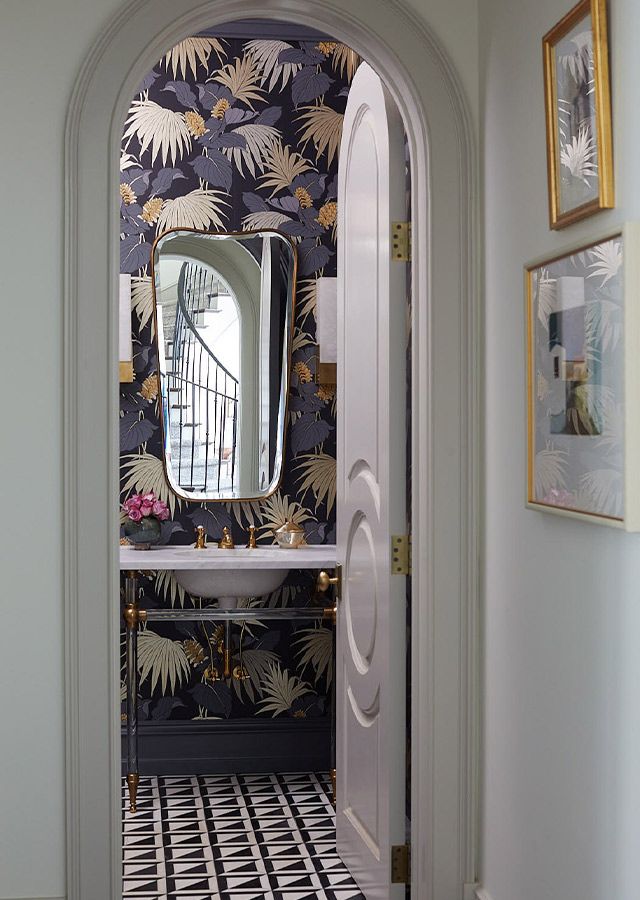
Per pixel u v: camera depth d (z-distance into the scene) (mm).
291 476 4402
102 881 2680
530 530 2354
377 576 3012
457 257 2754
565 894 2146
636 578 1817
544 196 2248
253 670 4371
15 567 2648
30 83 2643
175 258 4328
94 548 2666
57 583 2664
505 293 2527
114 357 2670
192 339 4344
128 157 4293
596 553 1986
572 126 2037
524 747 2400
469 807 2770
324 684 4398
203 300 4348
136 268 4309
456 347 2756
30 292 2643
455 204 2750
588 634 2025
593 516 1942
